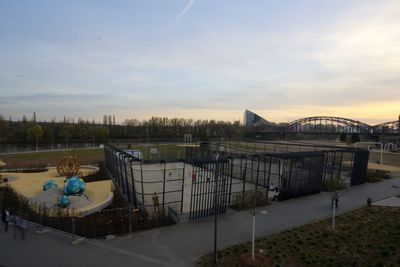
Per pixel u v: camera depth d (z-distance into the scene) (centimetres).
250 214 2562
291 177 3158
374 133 13000
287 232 2141
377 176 4534
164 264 1648
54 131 11431
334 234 2111
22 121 12331
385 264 1697
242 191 3002
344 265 1675
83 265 1609
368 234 2119
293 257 1756
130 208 2244
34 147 9344
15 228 2091
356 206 2862
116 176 3756
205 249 1847
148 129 12312
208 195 2528
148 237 2019
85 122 13688
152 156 6091
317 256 1772
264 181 3375
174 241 1962
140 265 1631
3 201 2658
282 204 2916
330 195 3312
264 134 15388
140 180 2906
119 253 1767
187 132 12788
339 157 4119
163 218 2288
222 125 15212
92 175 4294
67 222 2147
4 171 4744
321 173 3462
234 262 1688
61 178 4212
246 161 3350
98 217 2353
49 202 2691
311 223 2339
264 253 1794
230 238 2027
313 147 5809
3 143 10344
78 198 2770
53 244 1859
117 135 12038
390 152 9150
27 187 3619
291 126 16000
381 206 2859
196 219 2417
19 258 1664
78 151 7788
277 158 3162
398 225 2306
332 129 15100
